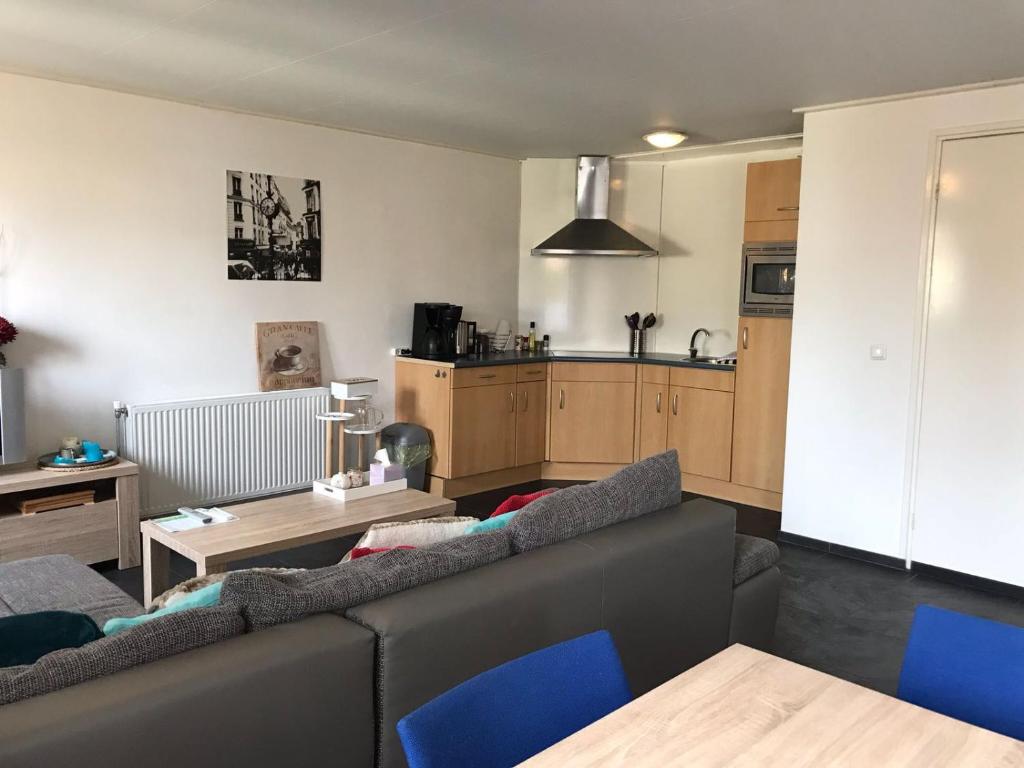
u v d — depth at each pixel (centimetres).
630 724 131
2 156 413
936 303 420
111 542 412
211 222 489
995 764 123
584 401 617
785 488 484
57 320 438
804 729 131
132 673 151
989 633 158
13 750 129
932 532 430
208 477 494
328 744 172
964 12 293
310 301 542
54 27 334
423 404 573
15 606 259
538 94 431
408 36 334
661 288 654
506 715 129
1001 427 404
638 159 638
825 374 462
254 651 162
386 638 180
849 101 434
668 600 255
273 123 510
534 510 238
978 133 400
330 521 351
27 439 432
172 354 482
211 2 298
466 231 627
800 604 390
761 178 530
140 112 455
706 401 575
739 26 311
